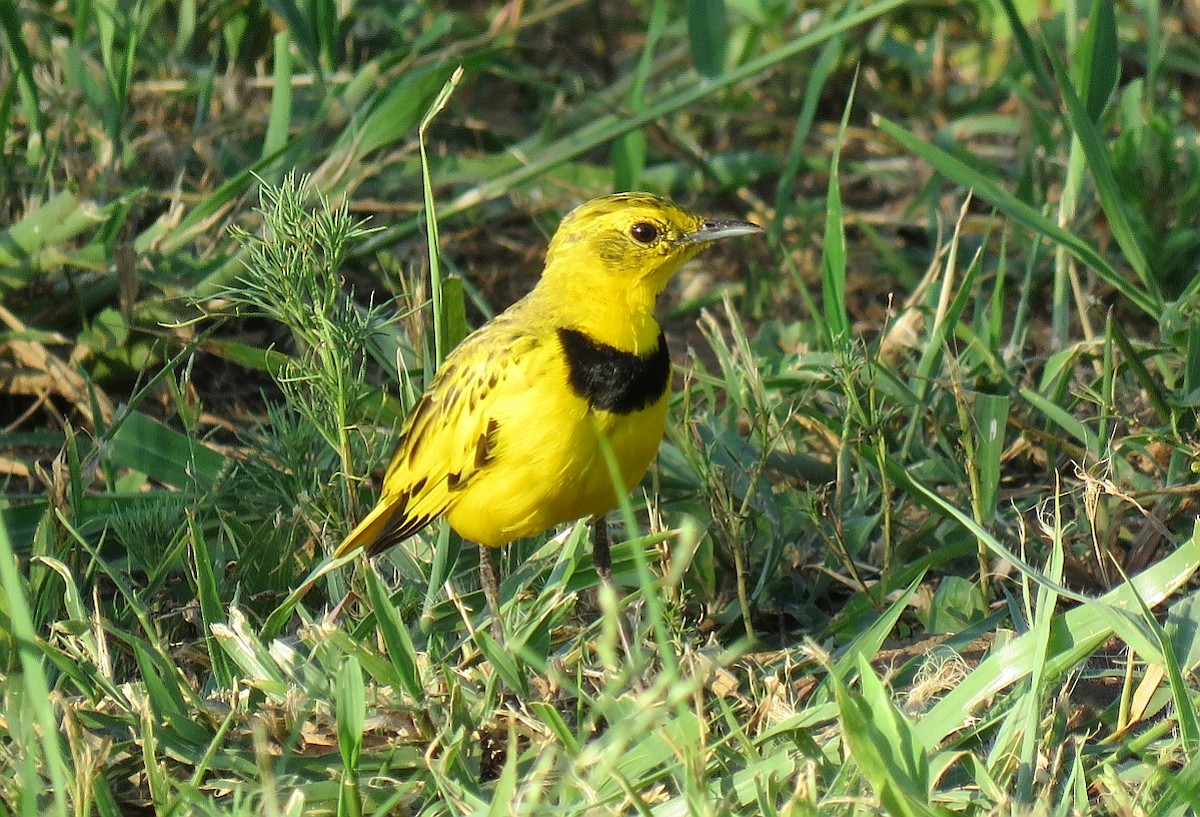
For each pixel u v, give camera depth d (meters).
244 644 9.09
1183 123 17.33
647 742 8.13
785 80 18.20
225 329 14.05
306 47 14.70
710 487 10.42
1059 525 9.02
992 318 12.62
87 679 9.04
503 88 18.56
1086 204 14.63
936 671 9.25
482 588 10.48
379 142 13.66
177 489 11.67
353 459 11.02
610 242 9.45
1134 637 8.46
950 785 8.45
